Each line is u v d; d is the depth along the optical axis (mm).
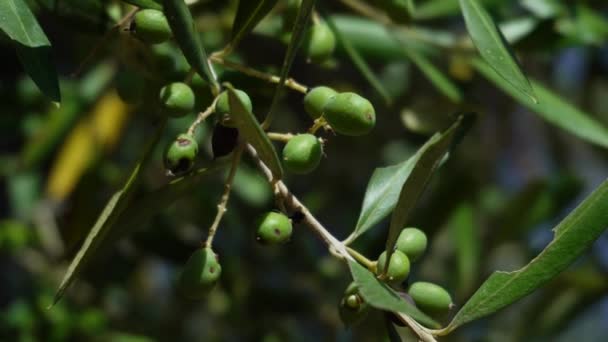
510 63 695
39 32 666
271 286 1035
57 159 1036
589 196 681
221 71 737
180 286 660
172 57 723
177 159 665
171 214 1024
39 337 1021
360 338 990
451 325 676
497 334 1073
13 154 1134
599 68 1179
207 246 661
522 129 1314
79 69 723
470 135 1197
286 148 663
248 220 1061
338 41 812
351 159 1208
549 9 874
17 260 1098
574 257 679
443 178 1054
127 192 663
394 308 611
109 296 1111
